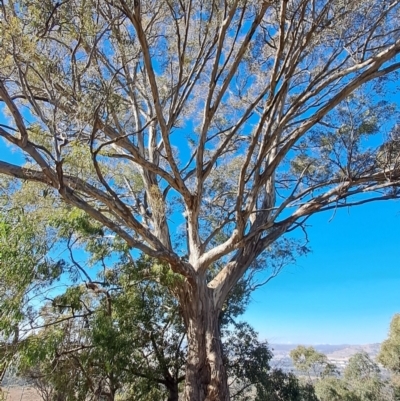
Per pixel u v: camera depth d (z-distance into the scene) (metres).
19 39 5.17
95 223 8.74
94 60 6.43
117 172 11.45
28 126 7.38
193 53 8.90
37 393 10.13
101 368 8.52
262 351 13.76
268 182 10.59
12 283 7.09
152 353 10.31
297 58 6.81
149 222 10.65
